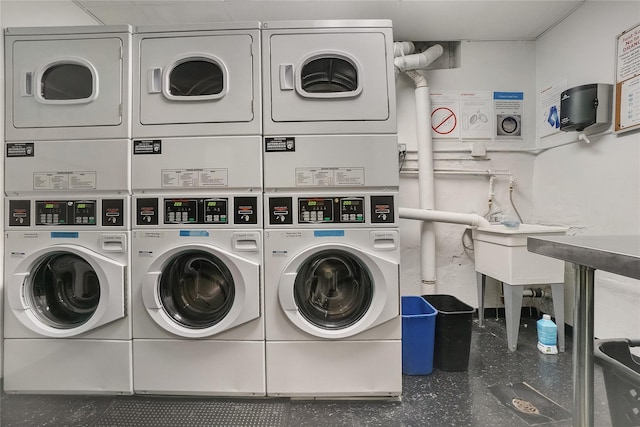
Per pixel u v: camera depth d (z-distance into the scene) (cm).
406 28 239
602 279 195
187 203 155
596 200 203
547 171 247
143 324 156
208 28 157
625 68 181
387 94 155
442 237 262
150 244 156
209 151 156
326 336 150
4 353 159
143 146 157
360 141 154
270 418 141
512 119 260
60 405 151
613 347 112
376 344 152
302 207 153
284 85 155
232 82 156
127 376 156
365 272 156
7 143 160
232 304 153
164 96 156
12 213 160
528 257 196
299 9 216
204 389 154
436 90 260
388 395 153
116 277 154
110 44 159
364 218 153
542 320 205
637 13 174
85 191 158
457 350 179
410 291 262
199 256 158
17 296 156
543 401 151
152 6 211
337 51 155
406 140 260
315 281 163
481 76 259
